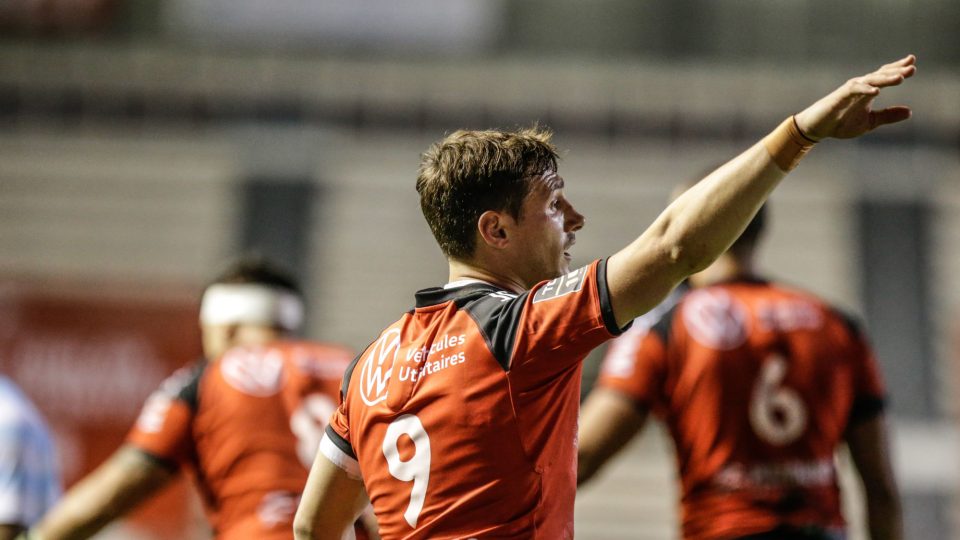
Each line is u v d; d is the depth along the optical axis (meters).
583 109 33.41
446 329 6.68
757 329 10.45
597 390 10.72
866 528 10.66
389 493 6.65
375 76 33.59
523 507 6.35
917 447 30.17
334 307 32.22
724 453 10.19
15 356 31.44
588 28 34.09
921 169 32.69
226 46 33.72
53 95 33.72
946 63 33.16
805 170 33.06
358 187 33.38
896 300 31.91
